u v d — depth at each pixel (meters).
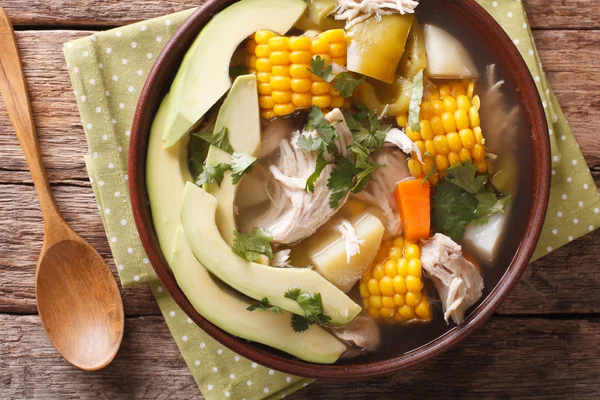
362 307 0.50
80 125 0.55
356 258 0.49
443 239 0.49
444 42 0.49
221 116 0.47
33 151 0.54
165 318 0.54
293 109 0.48
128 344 0.56
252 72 0.48
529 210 0.49
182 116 0.47
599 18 0.56
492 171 0.50
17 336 0.56
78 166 0.55
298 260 0.49
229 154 0.47
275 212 0.49
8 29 0.54
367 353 0.50
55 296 0.54
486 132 0.50
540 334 0.57
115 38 0.53
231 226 0.47
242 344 0.48
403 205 0.49
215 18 0.47
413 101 0.48
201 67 0.47
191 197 0.47
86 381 0.56
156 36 0.53
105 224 0.53
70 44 0.53
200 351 0.54
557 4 0.55
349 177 0.48
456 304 0.48
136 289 0.56
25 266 0.56
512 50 0.48
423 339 0.50
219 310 0.48
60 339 0.54
